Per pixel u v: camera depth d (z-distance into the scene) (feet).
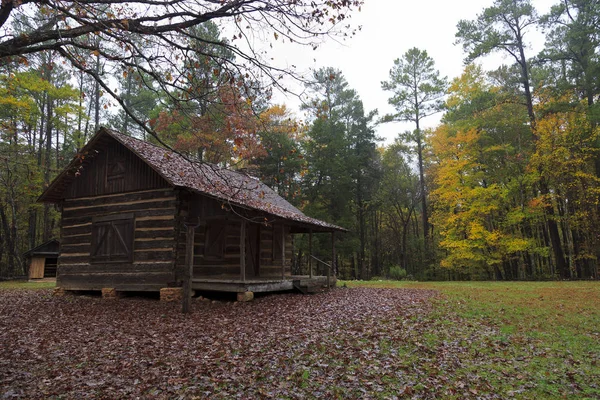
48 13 18.07
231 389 16.42
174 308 37.24
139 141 49.24
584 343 24.57
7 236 98.63
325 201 119.34
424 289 59.21
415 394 15.97
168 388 16.53
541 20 87.51
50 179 80.74
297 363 19.80
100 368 19.33
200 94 22.21
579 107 88.53
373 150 132.57
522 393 16.31
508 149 90.84
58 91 79.36
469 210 93.97
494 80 98.99
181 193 44.16
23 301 44.29
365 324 29.17
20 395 15.79
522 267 106.52
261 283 43.14
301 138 117.91
